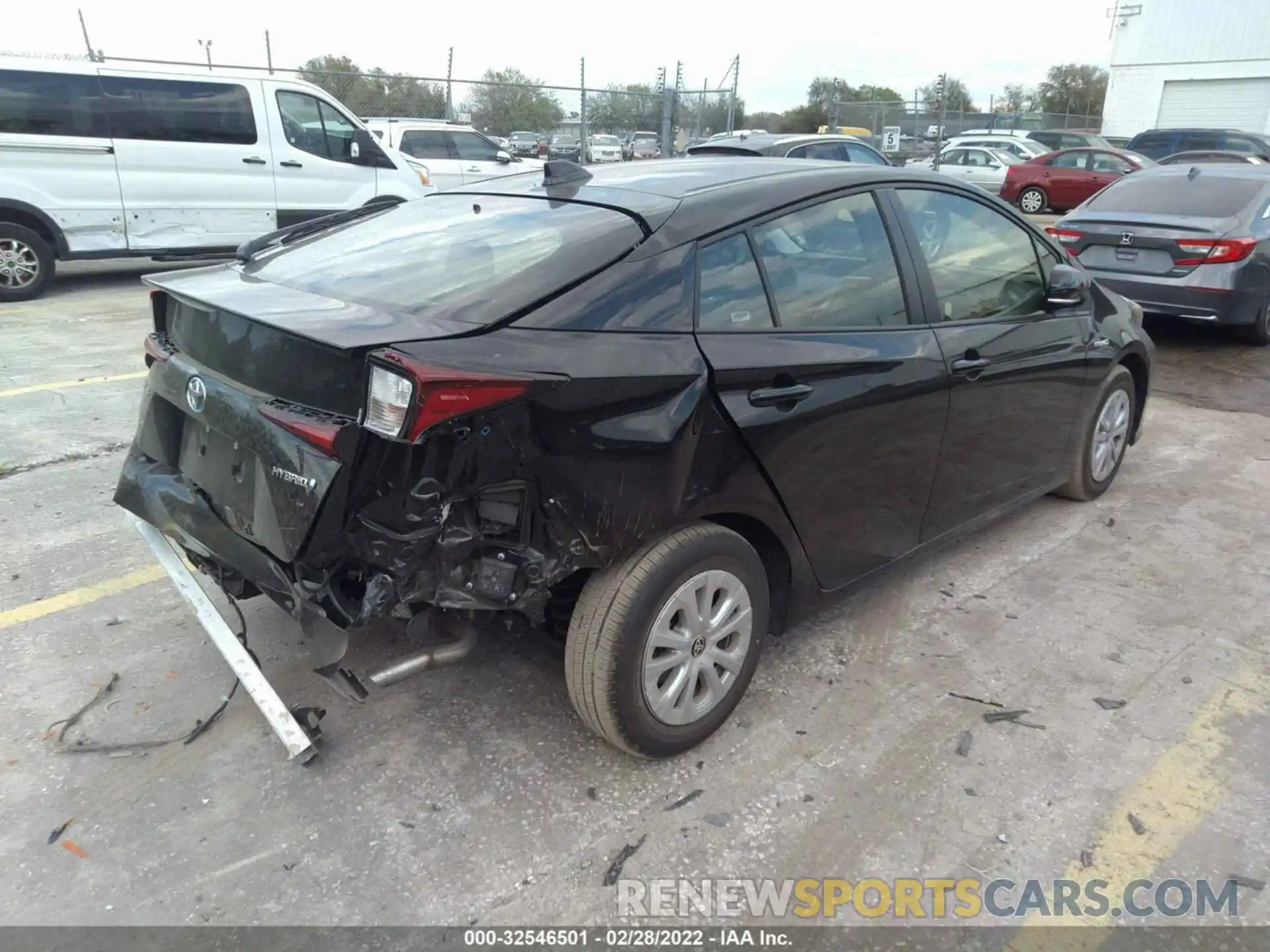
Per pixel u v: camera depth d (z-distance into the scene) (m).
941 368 3.30
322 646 2.35
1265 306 8.05
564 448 2.31
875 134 25.00
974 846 2.51
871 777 2.76
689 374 2.51
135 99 9.75
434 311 2.42
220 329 2.56
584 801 2.64
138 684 3.12
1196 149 20.98
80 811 2.56
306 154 10.91
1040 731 2.97
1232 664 3.37
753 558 2.84
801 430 2.81
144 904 2.28
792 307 2.89
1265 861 2.47
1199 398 6.90
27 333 8.12
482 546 2.37
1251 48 27.86
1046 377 3.96
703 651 2.76
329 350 2.21
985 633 3.55
